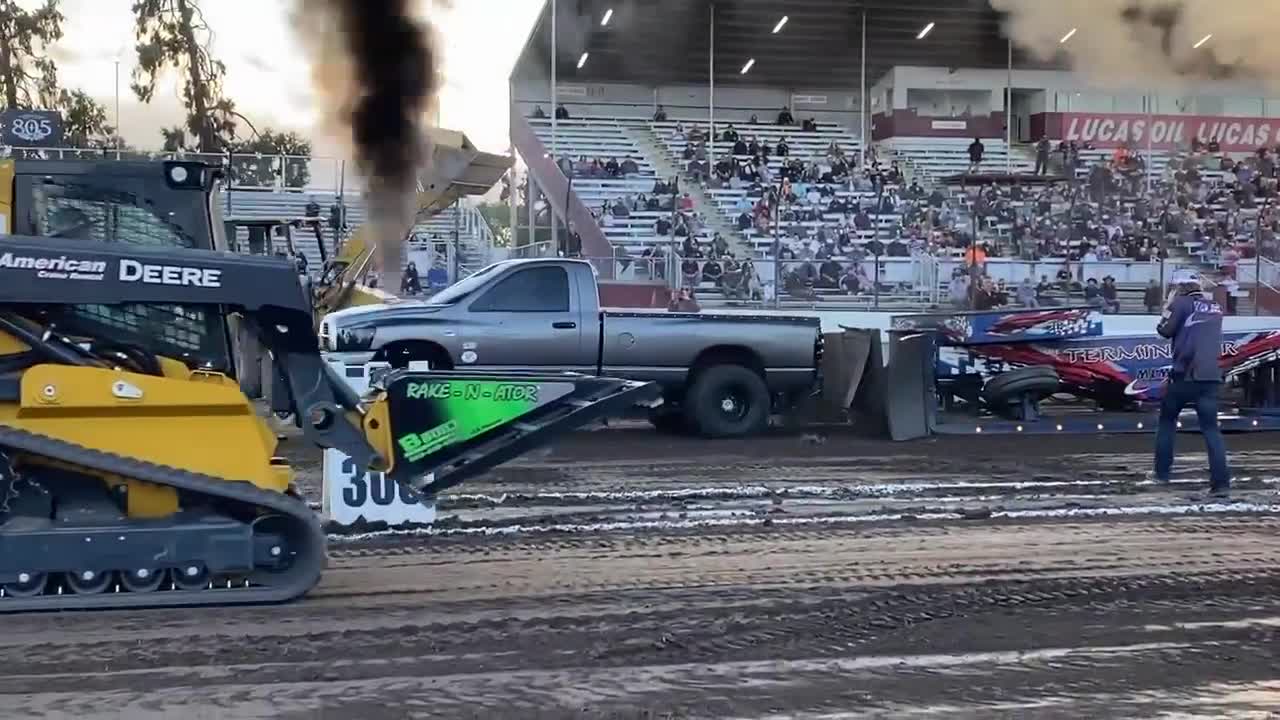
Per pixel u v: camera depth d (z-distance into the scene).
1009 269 26.09
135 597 6.76
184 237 7.33
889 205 30.81
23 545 6.54
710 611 7.12
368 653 6.27
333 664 6.10
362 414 7.35
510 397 7.50
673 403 15.73
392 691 5.74
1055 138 35.03
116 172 7.23
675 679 5.96
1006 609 7.21
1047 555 8.59
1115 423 15.54
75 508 6.74
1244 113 35.75
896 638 6.65
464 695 5.71
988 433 15.27
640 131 33.97
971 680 5.99
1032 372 15.42
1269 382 16.55
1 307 6.67
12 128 26.67
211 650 6.25
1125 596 7.52
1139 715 5.54
